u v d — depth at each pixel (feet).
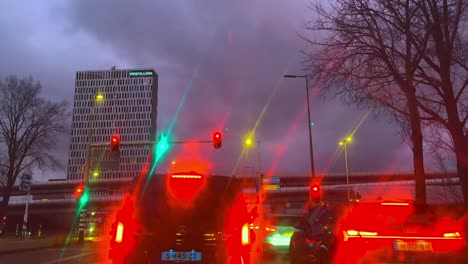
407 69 40.55
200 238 25.96
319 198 85.56
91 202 334.44
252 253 66.64
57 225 349.00
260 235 68.39
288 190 319.27
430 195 67.82
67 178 403.34
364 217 29.45
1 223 177.99
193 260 25.68
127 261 25.62
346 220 29.96
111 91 452.76
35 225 342.03
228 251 26.02
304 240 38.45
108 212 331.16
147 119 451.94
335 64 42.83
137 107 453.58
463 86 40.19
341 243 29.25
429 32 39.06
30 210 340.59
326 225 34.60
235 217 26.63
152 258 25.63
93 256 69.00
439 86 41.83
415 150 53.72
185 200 26.48
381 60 41.83
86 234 141.69
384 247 28.27
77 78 448.24
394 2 39.93
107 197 334.85
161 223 26.12
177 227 26.07
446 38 39.11
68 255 71.15
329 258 31.58
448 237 28.55
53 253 75.46
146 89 456.86
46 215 348.79
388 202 30.19
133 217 26.27
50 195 360.89
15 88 204.64
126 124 448.24
